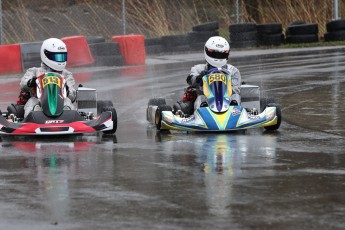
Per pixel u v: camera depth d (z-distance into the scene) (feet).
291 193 70.85
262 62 232.73
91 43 231.30
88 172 81.56
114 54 232.32
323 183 75.00
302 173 79.87
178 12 335.67
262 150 94.63
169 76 200.34
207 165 84.89
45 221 62.13
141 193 71.41
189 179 77.36
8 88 178.40
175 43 271.08
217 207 65.92
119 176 79.25
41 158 90.43
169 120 109.50
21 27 289.94
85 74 208.23
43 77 109.09
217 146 98.17
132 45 234.99
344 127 114.32
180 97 157.99
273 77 191.42
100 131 113.91
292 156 90.12
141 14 294.46
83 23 321.52
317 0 316.81
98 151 95.30
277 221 61.41
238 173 80.07
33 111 107.14
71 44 224.94
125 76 201.98
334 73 197.67
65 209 65.77
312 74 196.44
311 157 89.45
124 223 61.26
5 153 94.22
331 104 141.18
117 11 335.67
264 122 110.11
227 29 325.42
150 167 84.07
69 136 109.19
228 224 60.59
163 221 61.72
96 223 61.41
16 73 210.79
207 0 344.49
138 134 110.52
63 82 109.50
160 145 99.81
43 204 67.51
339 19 299.99
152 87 176.35
